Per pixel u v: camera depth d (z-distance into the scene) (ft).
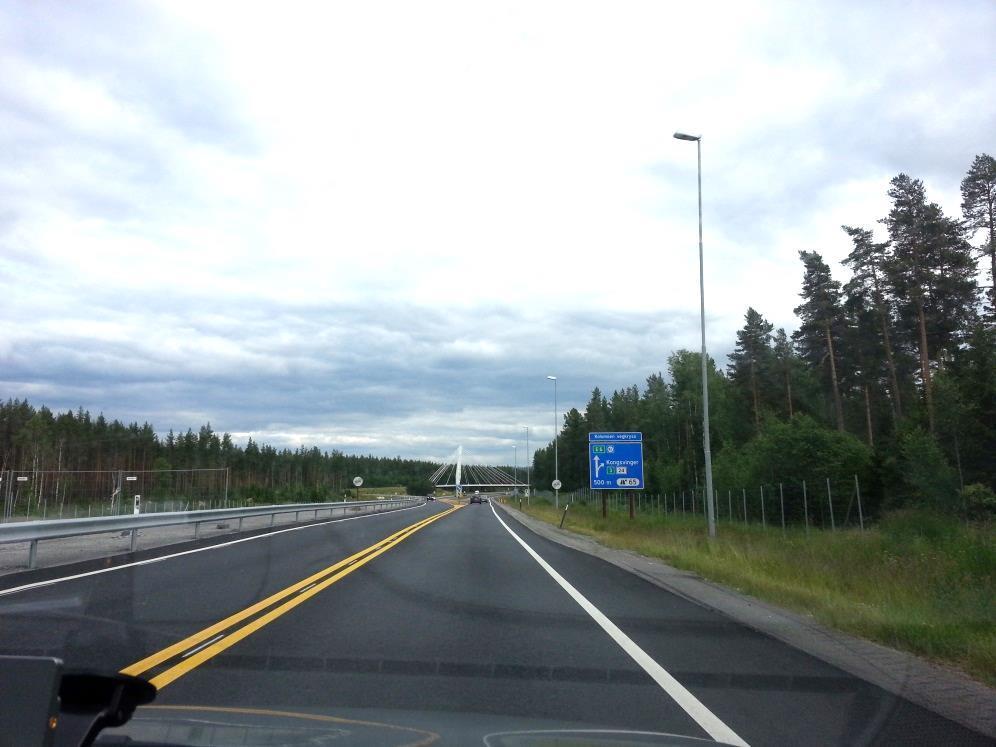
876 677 25.88
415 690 22.85
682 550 72.38
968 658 28.68
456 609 38.73
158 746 12.80
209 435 332.19
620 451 137.39
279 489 284.82
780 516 156.35
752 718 20.81
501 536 100.68
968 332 150.10
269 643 29.37
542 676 25.11
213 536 83.61
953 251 149.59
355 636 31.09
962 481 125.08
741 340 223.71
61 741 11.85
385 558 63.62
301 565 56.34
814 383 194.90
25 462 242.17
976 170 148.36
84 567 52.21
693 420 247.70
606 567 62.64
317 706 20.33
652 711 21.20
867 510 154.61
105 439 276.21
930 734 19.89
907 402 166.91
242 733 14.34
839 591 47.11
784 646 30.99
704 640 32.04
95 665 25.21
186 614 35.40
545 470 489.26
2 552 62.54
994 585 46.11
